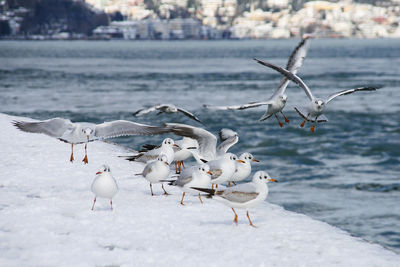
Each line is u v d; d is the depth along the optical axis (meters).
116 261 7.81
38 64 130.50
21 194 11.47
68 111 46.28
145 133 9.23
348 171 25.22
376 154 29.95
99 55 199.38
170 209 10.81
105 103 52.56
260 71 109.88
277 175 24.30
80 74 96.19
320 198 19.84
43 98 55.97
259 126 41.12
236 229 9.62
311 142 34.03
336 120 43.56
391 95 62.75
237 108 9.92
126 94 61.94
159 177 11.43
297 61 11.16
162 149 13.02
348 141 34.31
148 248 8.38
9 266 7.41
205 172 10.78
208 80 85.00
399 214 17.56
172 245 8.66
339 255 8.39
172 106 11.09
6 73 95.44
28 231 8.95
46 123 9.24
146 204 11.13
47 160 15.06
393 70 107.44
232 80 84.94
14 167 14.05
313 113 10.49
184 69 116.94
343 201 19.44
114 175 13.79
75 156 15.82
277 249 8.61
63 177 13.30
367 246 8.98
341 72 102.12
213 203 11.47
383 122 42.31
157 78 88.56
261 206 11.71
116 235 9.05
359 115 46.25
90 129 9.05
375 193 20.70
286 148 31.97
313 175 24.22
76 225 9.48
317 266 7.88
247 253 8.35
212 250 8.46
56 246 8.28
